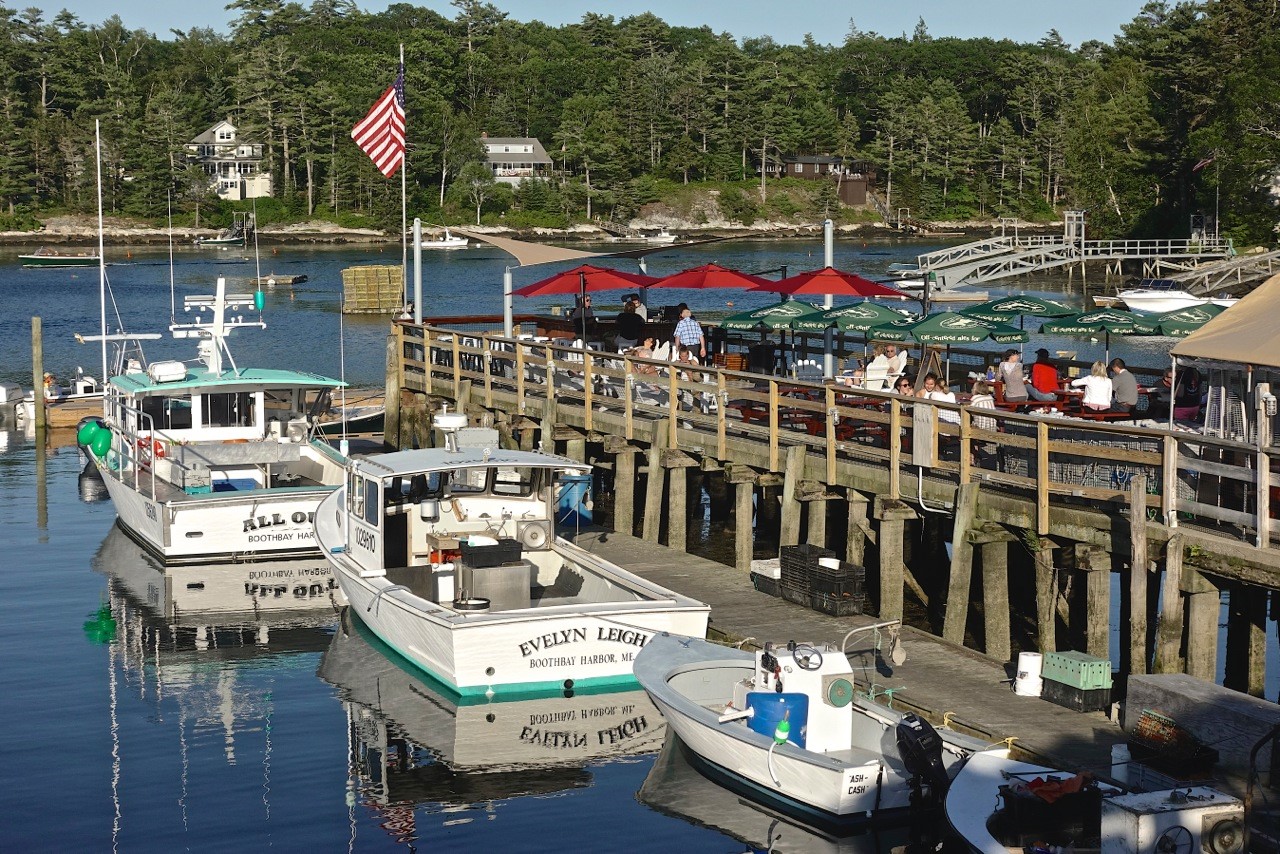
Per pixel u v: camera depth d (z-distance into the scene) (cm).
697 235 15162
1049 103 17550
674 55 17650
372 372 4984
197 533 2400
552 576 2003
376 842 1375
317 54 16225
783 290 2788
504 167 15538
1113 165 10369
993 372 2489
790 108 16488
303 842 1379
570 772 1543
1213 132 9225
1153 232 10200
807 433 2172
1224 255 8194
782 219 15762
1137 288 7094
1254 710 1209
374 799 1480
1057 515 1617
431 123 15150
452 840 1374
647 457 2477
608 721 1692
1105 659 1473
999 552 1709
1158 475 1578
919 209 16200
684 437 2248
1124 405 2125
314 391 2714
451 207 14862
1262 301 1734
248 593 2311
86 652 2003
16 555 2545
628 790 1488
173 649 2020
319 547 2370
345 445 2500
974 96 18112
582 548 2134
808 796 1334
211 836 1393
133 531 2645
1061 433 1864
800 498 1980
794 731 1388
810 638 1708
